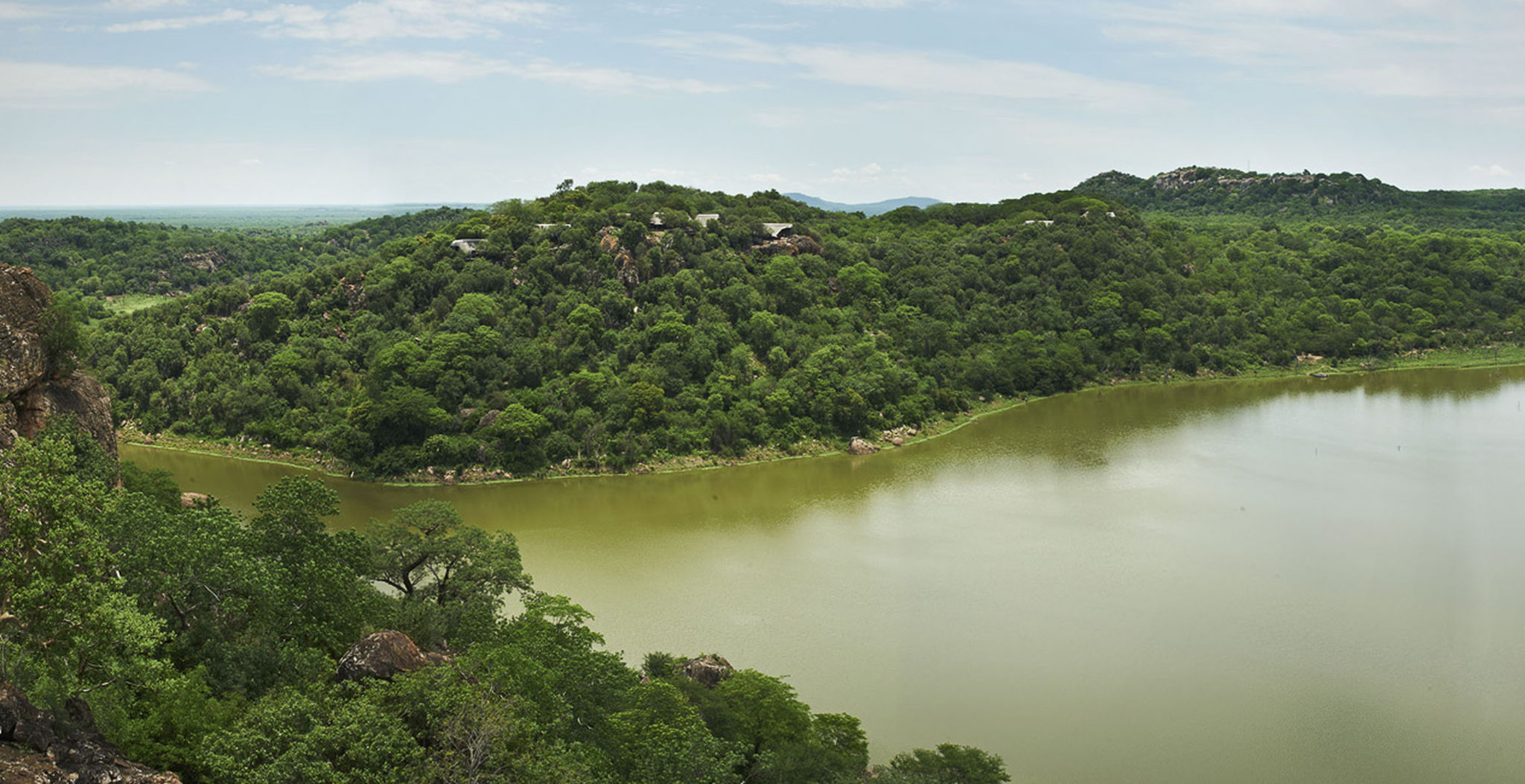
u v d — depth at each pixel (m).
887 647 83.44
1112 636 85.50
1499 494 126.12
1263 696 75.94
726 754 55.06
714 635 85.62
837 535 113.31
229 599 52.59
